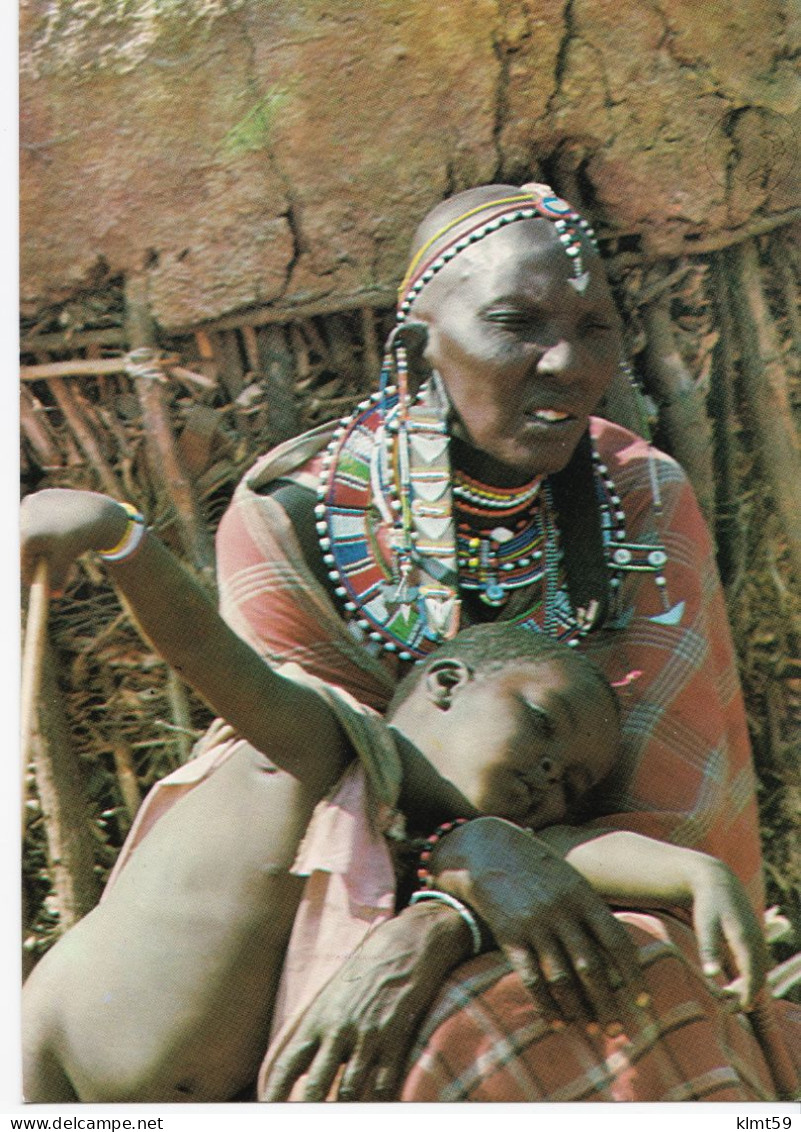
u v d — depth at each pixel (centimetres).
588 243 432
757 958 367
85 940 409
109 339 521
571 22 520
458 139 523
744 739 470
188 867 399
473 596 448
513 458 429
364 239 523
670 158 529
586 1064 369
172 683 525
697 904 373
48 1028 405
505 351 421
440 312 433
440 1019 370
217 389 528
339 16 512
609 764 413
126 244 518
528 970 370
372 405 455
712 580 472
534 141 527
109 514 372
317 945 384
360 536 444
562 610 452
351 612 442
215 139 516
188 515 524
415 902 390
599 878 388
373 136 519
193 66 513
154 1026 394
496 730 398
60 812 522
